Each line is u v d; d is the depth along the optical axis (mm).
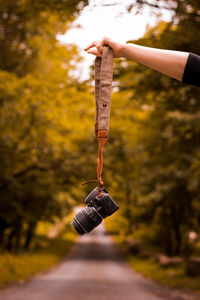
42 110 14594
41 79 14883
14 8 8602
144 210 25547
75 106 15789
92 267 24609
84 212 1483
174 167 19531
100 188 1493
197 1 6805
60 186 19547
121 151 21500
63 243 48844
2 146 15227
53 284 14508
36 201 17516
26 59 16031
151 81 8617
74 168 18203
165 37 7383
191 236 26109
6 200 16531
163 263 21594
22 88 14375
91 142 19922
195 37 7477
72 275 18938
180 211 23781
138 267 23703
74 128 17078
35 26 13898
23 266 19172
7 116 14156
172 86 8367
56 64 16391
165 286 14594
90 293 11836
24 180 17547
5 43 15016
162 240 34375
